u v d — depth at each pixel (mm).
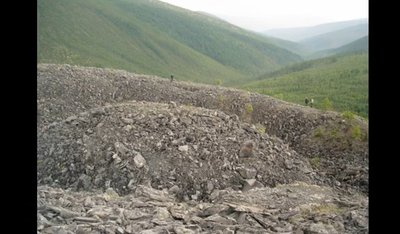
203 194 15188
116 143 16641
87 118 19078
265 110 30297
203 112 20406
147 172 15586
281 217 10273
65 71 32250
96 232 8758
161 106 20672
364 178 20062
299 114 29250
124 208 10898
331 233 9102
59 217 9492
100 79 32250
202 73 127250
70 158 16547
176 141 17234
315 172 19422
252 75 148375
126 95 31234
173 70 118312
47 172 16234
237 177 16297
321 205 11648
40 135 18359
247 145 17781
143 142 17047
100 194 12734
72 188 15273
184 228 9188
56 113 27719
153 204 11375
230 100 31609
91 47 103312
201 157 16766
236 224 9758
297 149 26016
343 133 26078
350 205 11641
